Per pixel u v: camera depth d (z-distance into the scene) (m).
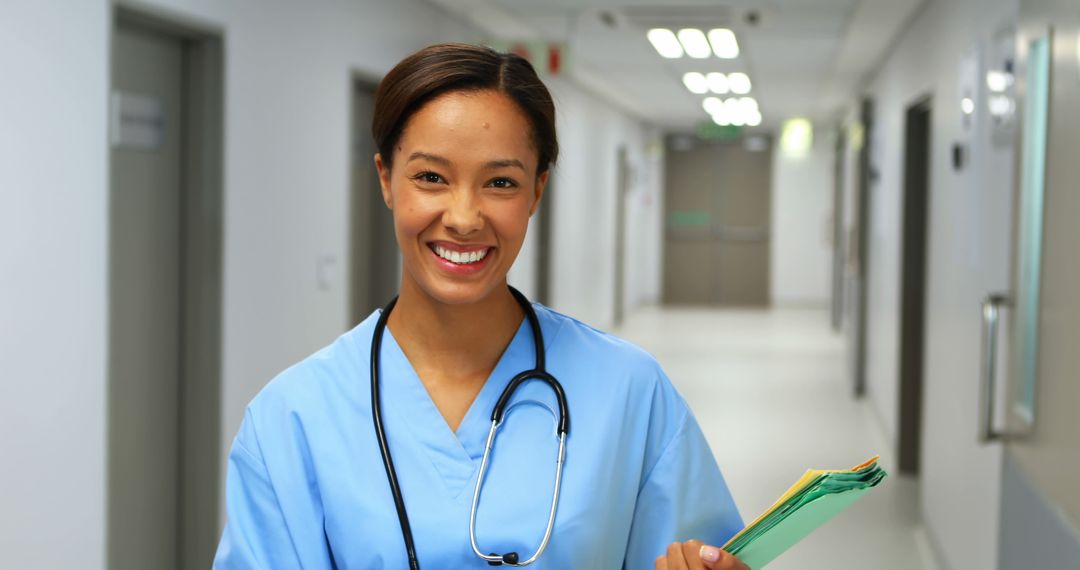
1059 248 1.84
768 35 6.14
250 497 1.08
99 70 2.62
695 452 1.19
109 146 2.67
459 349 1.12
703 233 14.66
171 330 3.21
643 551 1.15
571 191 9.09
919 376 5.25
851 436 5.89
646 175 14.16
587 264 10.04
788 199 14.42
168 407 3.22
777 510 1.00
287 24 3.65
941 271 4.07
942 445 3.88
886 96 6.43
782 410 6.61
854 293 7.30
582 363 1.15
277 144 3.60
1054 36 1.91
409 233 1.03
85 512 2.62
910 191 5.36
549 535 1.03
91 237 2.61
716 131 12.80
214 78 3.21
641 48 6.82
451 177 1.01
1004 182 2.84
